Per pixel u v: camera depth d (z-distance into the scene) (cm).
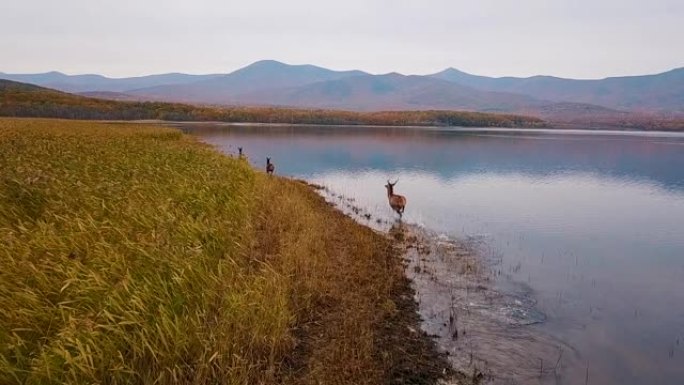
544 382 809
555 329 1021
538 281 1330
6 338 586
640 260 1548
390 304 1091
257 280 951
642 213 2350
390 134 10488
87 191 1223
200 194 1360
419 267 1416
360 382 746
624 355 912
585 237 1848
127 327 685
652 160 5397
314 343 869
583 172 4141
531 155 5844
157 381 624
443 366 849
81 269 759
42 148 2119
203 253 985
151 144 2775
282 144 6700
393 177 3662
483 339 962
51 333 633
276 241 1363
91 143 2627
